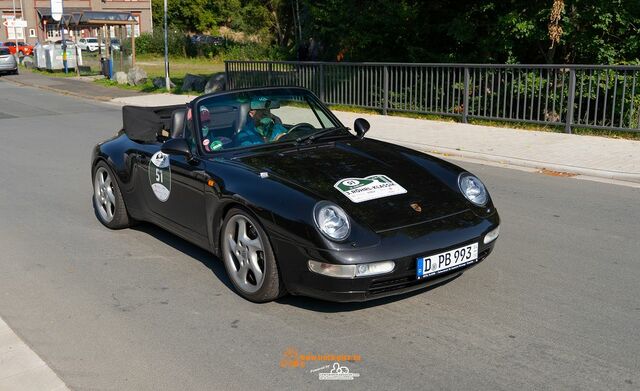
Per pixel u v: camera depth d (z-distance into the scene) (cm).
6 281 522
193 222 516
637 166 895
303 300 462
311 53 2375
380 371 360
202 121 523
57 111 1880
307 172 457
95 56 3628
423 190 449
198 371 366
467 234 424
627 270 516
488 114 1320
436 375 354
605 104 1116
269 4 4056
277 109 550
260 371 364
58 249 601
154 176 558
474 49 1742
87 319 443
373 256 390
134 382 356
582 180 859
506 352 378
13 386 355
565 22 1430
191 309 454
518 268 521
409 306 446
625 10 1417
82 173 961
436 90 1388
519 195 778
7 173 975
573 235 612
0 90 2695
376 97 1521
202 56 5122
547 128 1218
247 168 468
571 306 444
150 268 542
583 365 362
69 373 368
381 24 1841
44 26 6762
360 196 427
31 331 426
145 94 2297
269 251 428
